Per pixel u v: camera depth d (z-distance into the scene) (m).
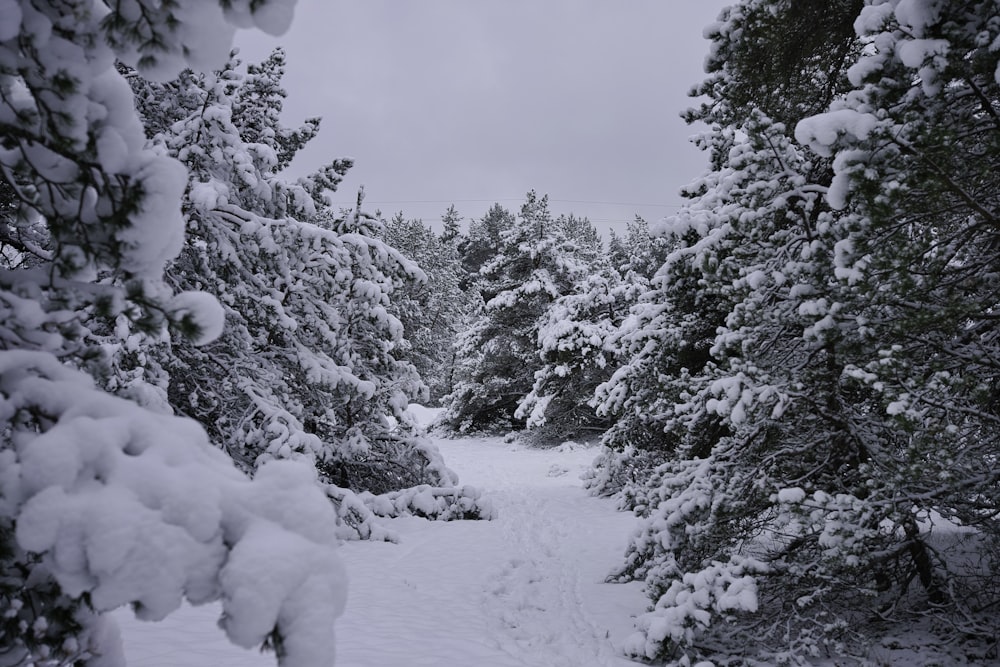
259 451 11.76
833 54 8.56
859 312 6.03
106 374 2.11
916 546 6.68
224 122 9.79
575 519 14.92
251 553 1.44
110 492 1.46
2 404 1.62
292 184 11.86
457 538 12.75
